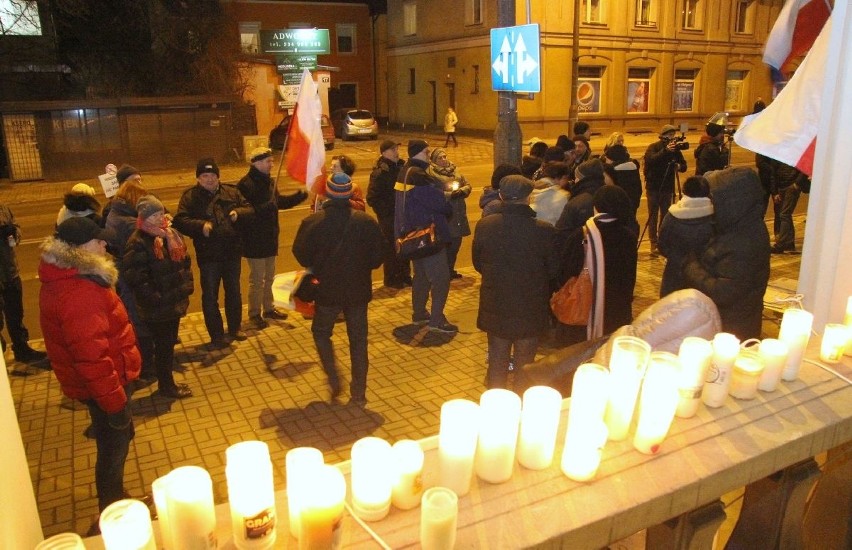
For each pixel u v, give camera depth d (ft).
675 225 14.06
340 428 14.07
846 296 8.65
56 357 9.46
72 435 14.11
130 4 72.38
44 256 9.14
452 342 18.88
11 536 4.35
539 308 12.91
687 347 6.43
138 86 74.43
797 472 6.86
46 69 65.00
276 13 105.91
